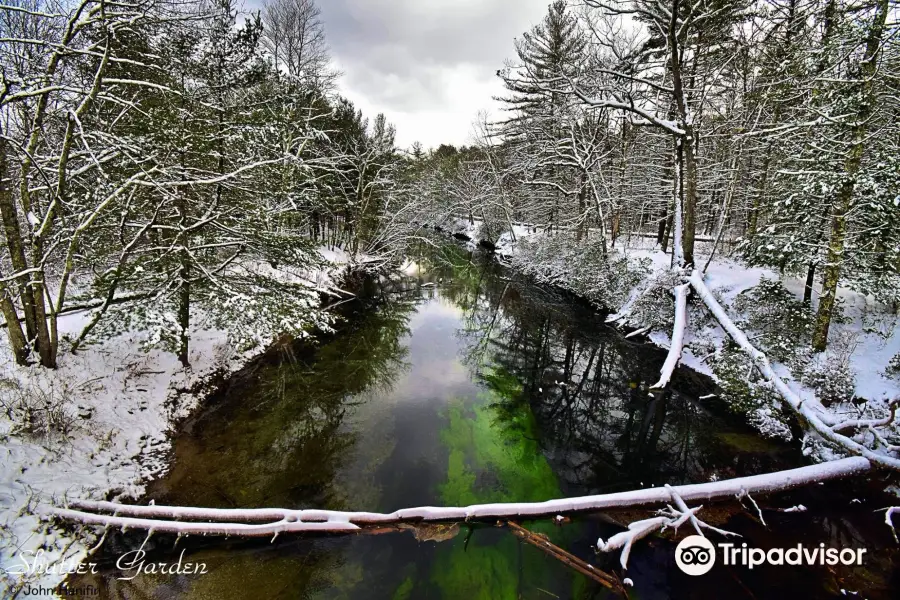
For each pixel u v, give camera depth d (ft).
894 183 26.61
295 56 64.23
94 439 19.20
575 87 40.63
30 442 17.08
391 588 15.05
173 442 21.99
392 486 20.99
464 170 122.31
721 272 46.11
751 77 44.88
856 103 27.37
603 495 19.19
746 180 53.52
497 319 54.44
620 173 67.36
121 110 23.86
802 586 15.66
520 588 15.31
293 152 40.16
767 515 19.20
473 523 18.30
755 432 27.27
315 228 70.85
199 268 24.26
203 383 27.71
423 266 91.61
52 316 20.66
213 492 19.17
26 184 20.26
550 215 87.20
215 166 26.99
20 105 20.51
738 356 30.86
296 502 19.19
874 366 27.76
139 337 26.84
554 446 26.09
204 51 25.71
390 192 75.05
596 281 54.80
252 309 25.07
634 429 28.43
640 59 47.19
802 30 32.81
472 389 33.78
